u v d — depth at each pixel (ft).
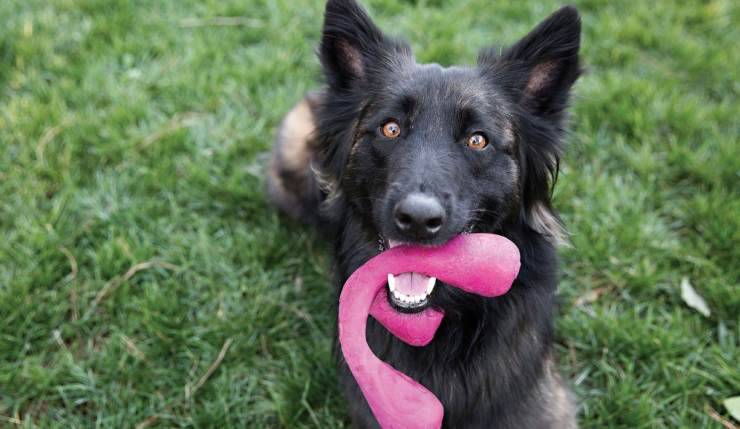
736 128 3.67
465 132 2.25
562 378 2.64
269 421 2.68
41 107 3.58
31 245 3.02
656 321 2.92
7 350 2.73
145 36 4.15
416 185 2.07
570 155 3.54
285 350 2.88
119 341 2.81
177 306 2.91
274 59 4.00
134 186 3.36
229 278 3.06
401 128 2.28
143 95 3.75
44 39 4.00
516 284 2.41
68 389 2.67
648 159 3.44
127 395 2.67
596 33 4.30
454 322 2.39
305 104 3.35
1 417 2.59
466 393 2.43
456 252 2.02
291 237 3.31
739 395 2.62
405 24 4.33
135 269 3.02
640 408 2.56
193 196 3.35
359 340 2.01
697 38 4.41
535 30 2.40
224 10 4.41
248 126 3.71
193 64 3.97
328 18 2.49
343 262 2.54
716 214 3.16
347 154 2.45
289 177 3.31
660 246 3.10
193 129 3.64
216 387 2.70
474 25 4.47
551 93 2.44
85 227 3.16
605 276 3.06
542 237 2.47
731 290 2.86
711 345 2.83
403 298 2.14
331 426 2.63
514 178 2.33
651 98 3.76
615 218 3.20
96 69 3.85
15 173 3.32
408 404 1.97
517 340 2.43
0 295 2.82
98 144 3.48
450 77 2.32
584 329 2.85
